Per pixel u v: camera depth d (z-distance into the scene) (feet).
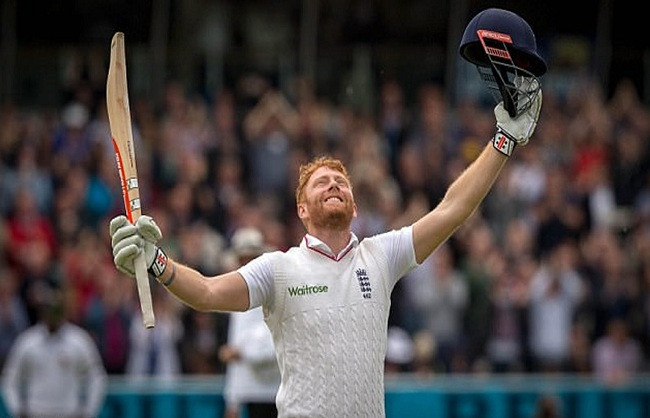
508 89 65.00
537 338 162.09
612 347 164.25
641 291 172.86
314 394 61.87
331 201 63.77
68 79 191.31
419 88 200.75
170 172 171.22
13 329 148.97
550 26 209.15
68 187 164.66
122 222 59.93
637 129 201.26
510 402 140.87
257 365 107.24
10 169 167.32
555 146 191.01
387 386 137.18
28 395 130.21
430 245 65.10
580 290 167.02
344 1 200.54
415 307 158.10
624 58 210.18
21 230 158.30
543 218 176.55
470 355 158.61
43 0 192.03
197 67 197.06
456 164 182.09
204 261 156.97
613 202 186.80
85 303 151.12
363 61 200.54
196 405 134.62
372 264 64.13
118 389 133.59
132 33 195.62
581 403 143.43
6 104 188.85
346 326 62.54
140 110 184.03
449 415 138.82
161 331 146.92
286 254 63.98
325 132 183.11
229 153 175.63
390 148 185.88
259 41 199.41
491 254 165.78
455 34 202.39
